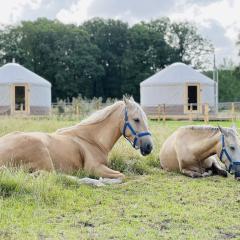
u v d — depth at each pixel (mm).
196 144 10062
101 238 5559
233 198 7926
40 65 62531
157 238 5625
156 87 34562
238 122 26500
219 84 65500
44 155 8523
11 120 18438
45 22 66000
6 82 34000
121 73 65250
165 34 71250
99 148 9414
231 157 9438
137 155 11398
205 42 71438
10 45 64688
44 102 35469
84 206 7004
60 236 5574
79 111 30141
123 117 9258
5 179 7316
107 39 66125
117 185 8719
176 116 31922
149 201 7488
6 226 5852
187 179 9711
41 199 7043
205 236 5773
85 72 61188
